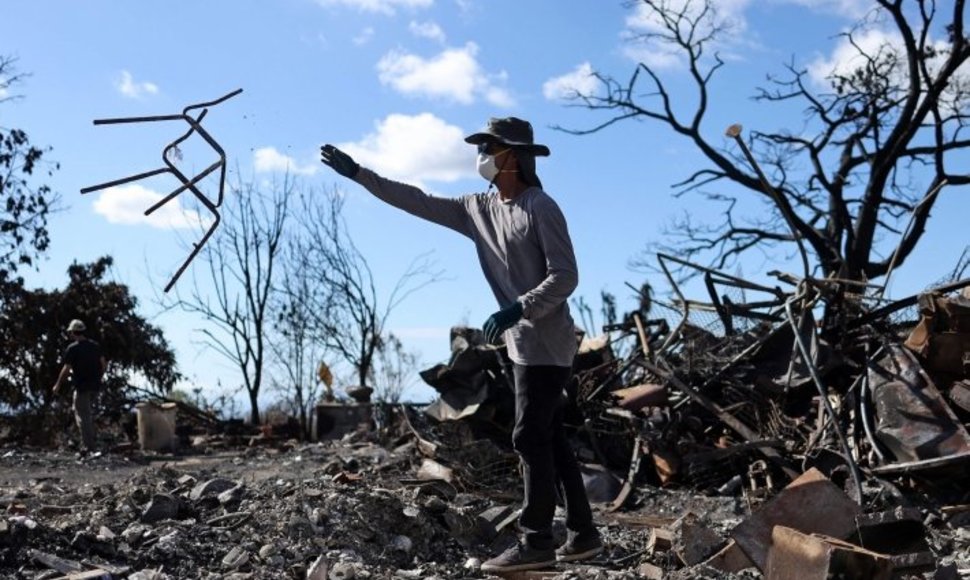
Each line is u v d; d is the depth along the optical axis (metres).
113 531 5.70
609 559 6.11
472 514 6.61
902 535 5.05
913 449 8.92
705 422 11.09
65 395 22.45
